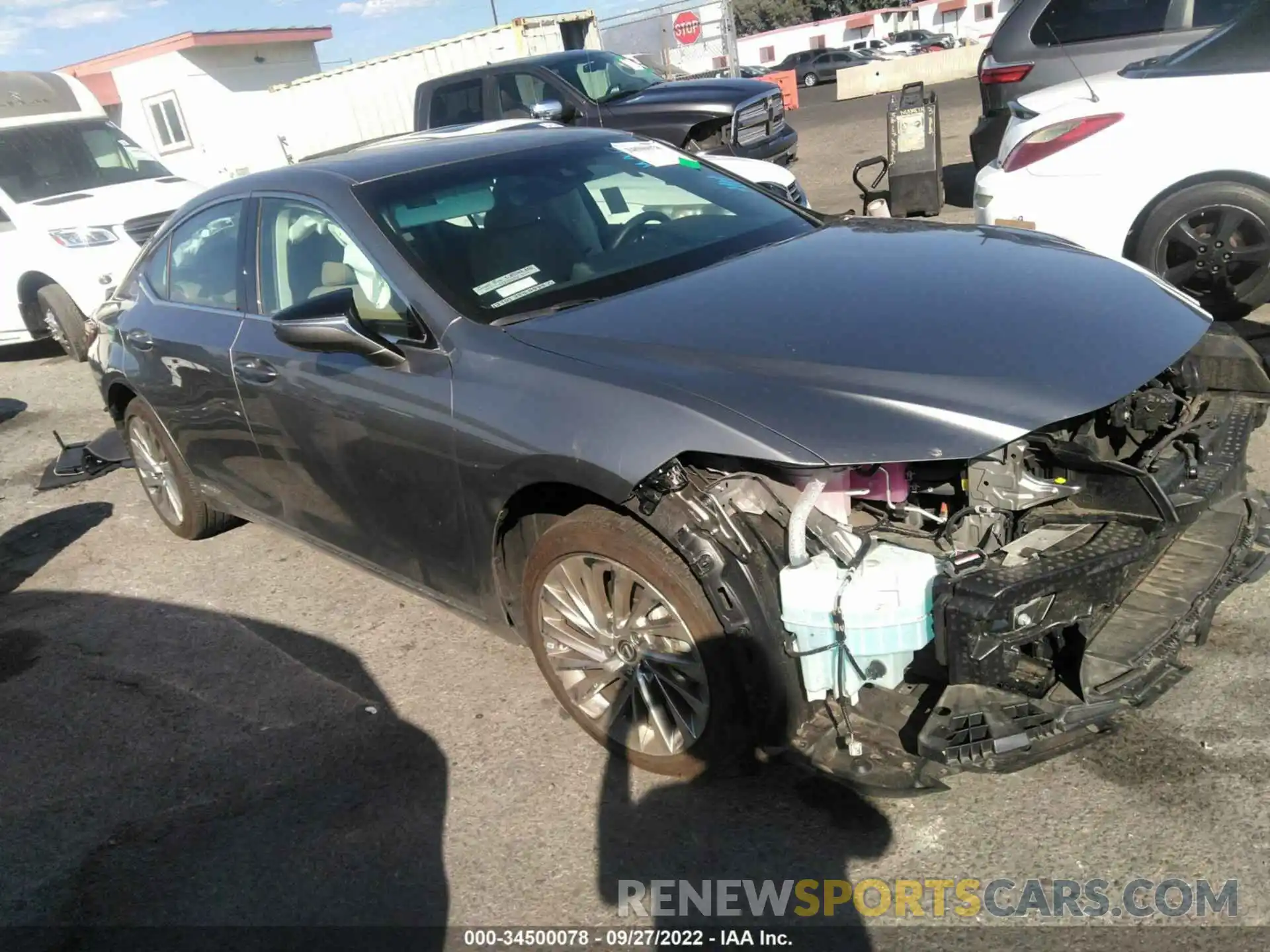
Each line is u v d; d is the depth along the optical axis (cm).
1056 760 271
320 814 299
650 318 291
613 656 285
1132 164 511
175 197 962
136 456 511
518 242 339
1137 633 245
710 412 245
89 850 299
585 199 370
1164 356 262
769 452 235
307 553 479
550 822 280
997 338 260
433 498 313
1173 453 275
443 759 314
